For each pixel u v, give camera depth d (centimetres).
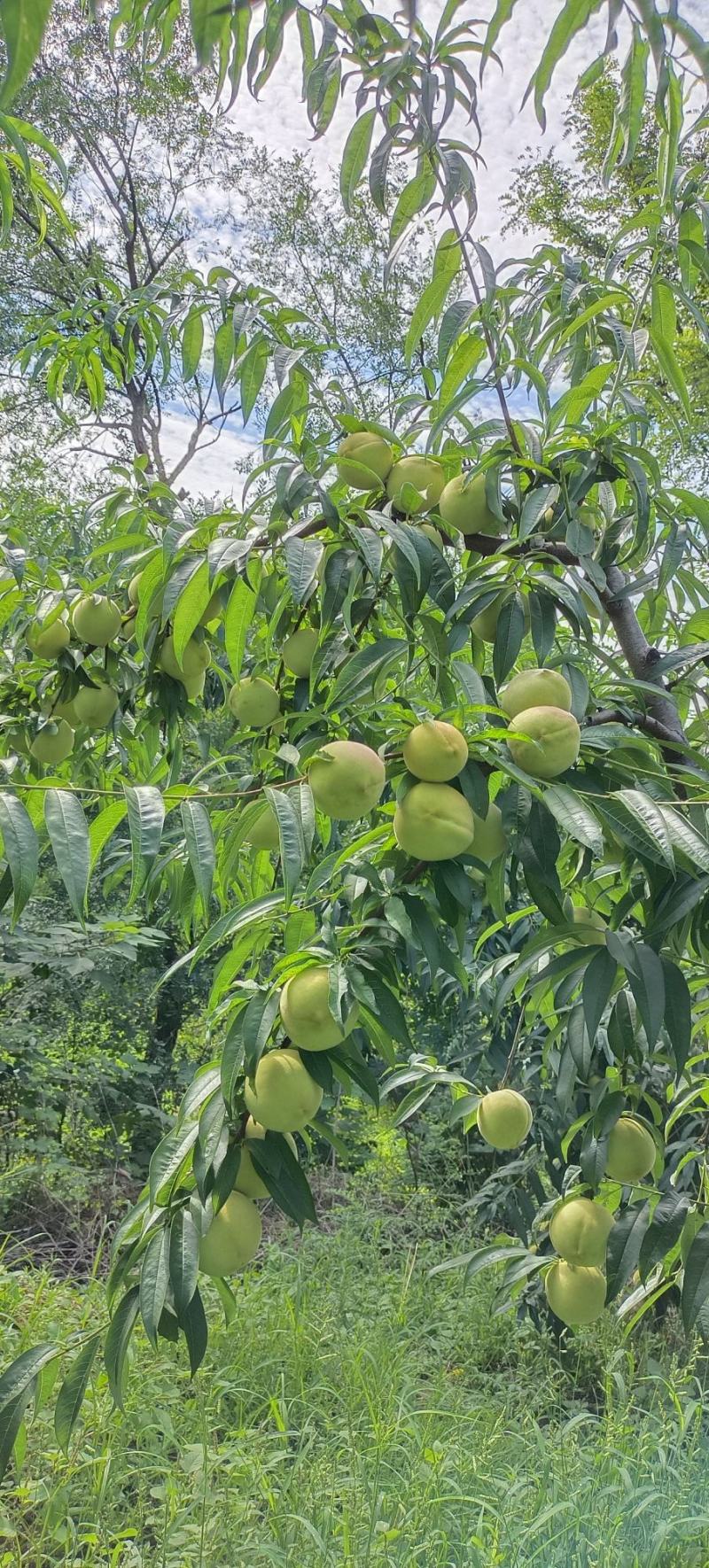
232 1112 144
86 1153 596
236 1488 312
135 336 262
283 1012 138
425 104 121
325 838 208
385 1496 308
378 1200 637
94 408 271
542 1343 457
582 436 164
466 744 129
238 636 177
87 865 116
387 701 178
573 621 161
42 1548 276
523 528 153
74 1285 462
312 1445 338
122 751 245
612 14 81
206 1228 139
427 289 163
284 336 226
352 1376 386
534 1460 353
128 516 232
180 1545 284
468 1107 194
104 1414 328
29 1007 567
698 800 136
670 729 173
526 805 135
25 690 224
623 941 133
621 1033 160
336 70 124
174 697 220
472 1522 306
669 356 180
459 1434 367
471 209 137
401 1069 213
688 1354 443
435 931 138
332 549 156
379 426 167
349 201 142
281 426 210
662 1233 151
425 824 128
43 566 232
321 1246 543
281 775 203
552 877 133
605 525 180
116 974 586
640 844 128
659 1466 330
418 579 141
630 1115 169
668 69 90
